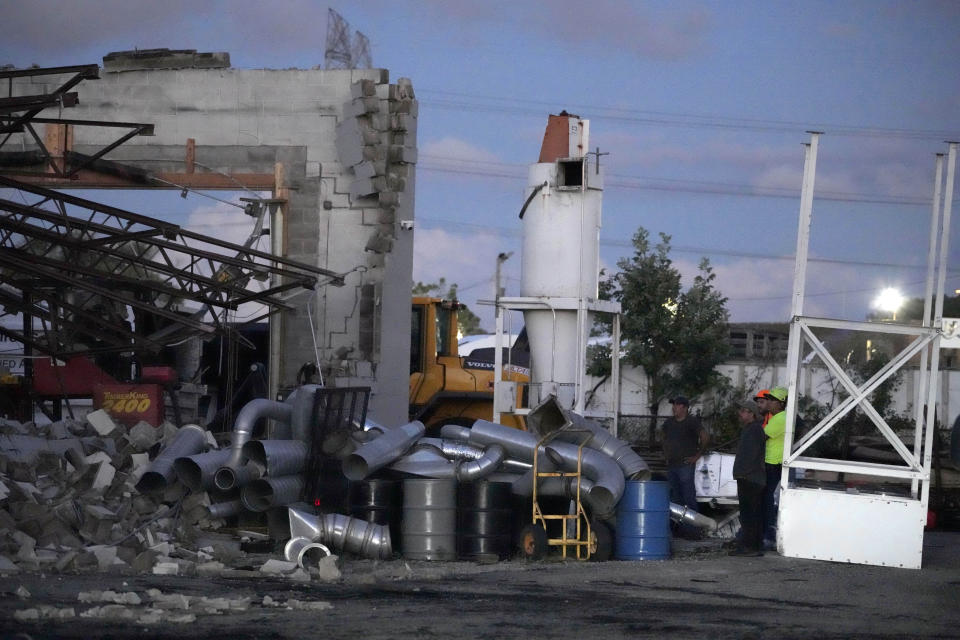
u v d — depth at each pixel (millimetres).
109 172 38094
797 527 25953
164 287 33188
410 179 38969
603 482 24672
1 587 17109
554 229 33562
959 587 21359
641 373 71625
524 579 21031
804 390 64125
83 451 26625
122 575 19609
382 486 24469
